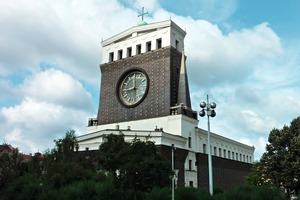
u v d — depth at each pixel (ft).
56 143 184.44
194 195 126.00
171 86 233.14
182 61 246.06
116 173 119.85
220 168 250.78
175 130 219.41
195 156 225.56
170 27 245.86
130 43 262.26
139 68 248.93
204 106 131.03
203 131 242.17
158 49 244.42
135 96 247.50
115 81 259.80
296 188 144.36
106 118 254.88
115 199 119.96
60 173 154.71
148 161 107.96
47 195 128.98
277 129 156.35
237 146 311.88
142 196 122.52
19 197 139.44
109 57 272.51
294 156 145.38
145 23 274.98
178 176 201.77
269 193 127.44
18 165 178.50
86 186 126.21
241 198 121.49
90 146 209.15
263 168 156.66
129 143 121.70
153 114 231.91
